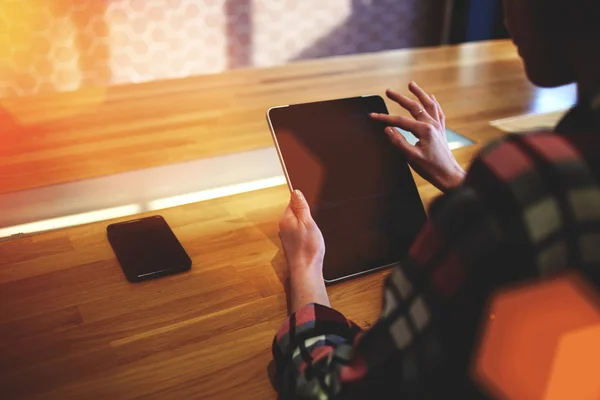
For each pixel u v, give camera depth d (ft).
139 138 5.03
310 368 2.20
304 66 6.92
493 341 1.63
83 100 5.78
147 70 10.30
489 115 5.71
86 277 3.34
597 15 1.68
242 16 10.69
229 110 5.65
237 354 2.85
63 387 2.62
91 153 4.74
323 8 11.34
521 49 2.02
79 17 9.48
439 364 1.69
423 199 4.14
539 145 1.60
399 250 3.49
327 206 3.45
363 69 6.88
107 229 3.74
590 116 1.66
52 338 2.90
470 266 1.59
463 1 11.70
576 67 1.82
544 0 1.78
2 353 2.80
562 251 1.55
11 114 5.38
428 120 3.62
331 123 3.64
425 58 7.37
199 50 10.59
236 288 3.30
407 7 12.03
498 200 1.56
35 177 4.34
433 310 1.67
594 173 1.57
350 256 3.39
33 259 3.47
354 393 1.90
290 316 2.55
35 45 9.36
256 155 4.81
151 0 9.87
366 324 3.05
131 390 2.62
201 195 4.21
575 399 1.72
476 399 1.73
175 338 2.93
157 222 3.83
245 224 3.91
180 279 3.35
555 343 1.64
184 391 2.63
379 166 3.66
